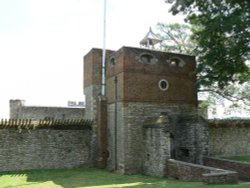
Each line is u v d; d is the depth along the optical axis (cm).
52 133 2117
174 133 2109
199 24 1873
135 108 2000
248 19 1573
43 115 3164
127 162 1936
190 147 1992
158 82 2088
